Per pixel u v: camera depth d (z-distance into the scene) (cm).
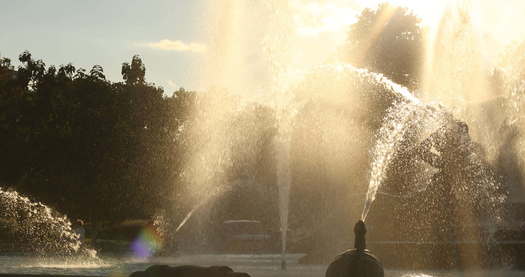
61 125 7381
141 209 6906
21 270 2056
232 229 5075
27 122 7625
